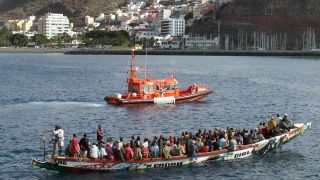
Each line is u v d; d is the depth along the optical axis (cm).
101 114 10775
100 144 6550
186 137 6894
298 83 18338
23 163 6850
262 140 7225
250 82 18512
